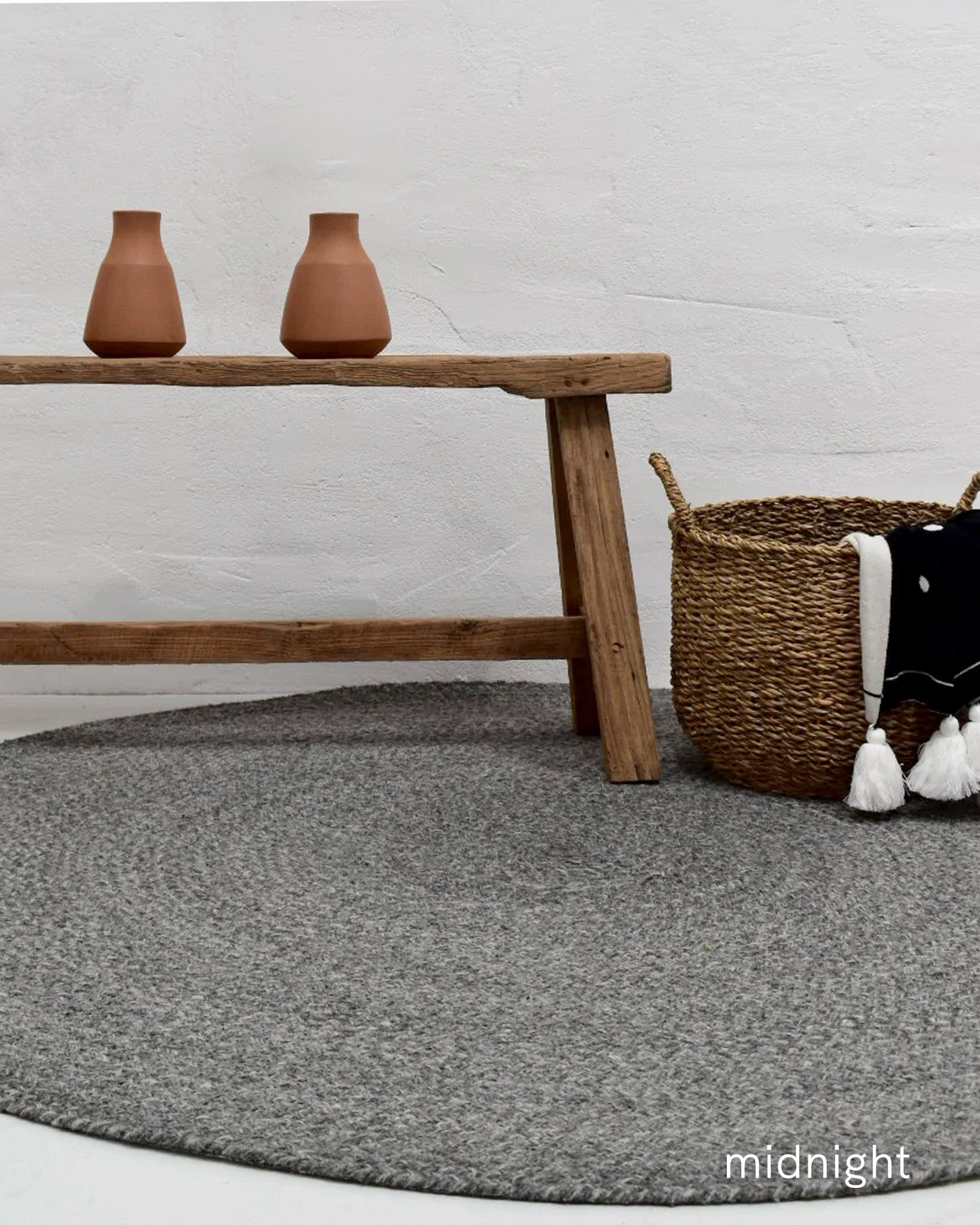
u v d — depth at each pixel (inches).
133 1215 42.2
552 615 98.5
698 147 93.7
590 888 63.6
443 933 59.2
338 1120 45.6
